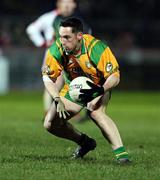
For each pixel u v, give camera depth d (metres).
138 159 20.52
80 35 18.52
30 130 30.95
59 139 26.84
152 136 29.92
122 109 51.69
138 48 82.81
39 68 75.44
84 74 19.05
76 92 18.20
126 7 95.12
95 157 20.80
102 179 16.39
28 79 75.19
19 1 93.19
